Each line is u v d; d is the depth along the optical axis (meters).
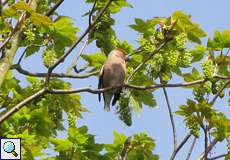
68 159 15.40
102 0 16.25
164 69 15.02
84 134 15.34
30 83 16.64
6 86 16.44
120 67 17.16
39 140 15.57
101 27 16.31
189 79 15.88
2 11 14.25
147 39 16.14
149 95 16.05
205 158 14.88
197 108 15.22
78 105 16.28
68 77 15.62
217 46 15.53
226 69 15.53
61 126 16.20
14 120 15.58
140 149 16.11
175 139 15.32
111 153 15.96
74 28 15.60
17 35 15.34
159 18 15.60
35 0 15.95
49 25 14.51
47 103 16.11
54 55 14.35
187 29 15.22
